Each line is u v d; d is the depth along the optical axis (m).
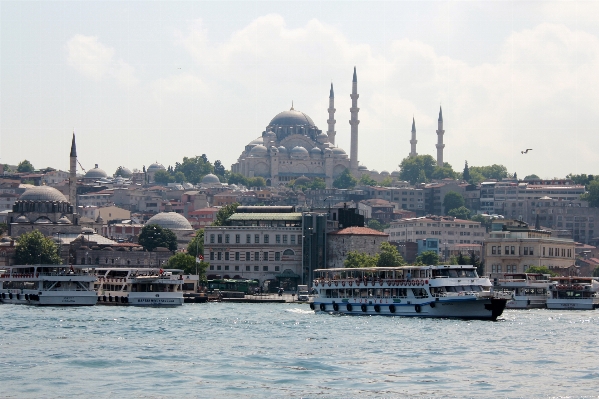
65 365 121.44
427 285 184.50
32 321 173.12
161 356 129.25
